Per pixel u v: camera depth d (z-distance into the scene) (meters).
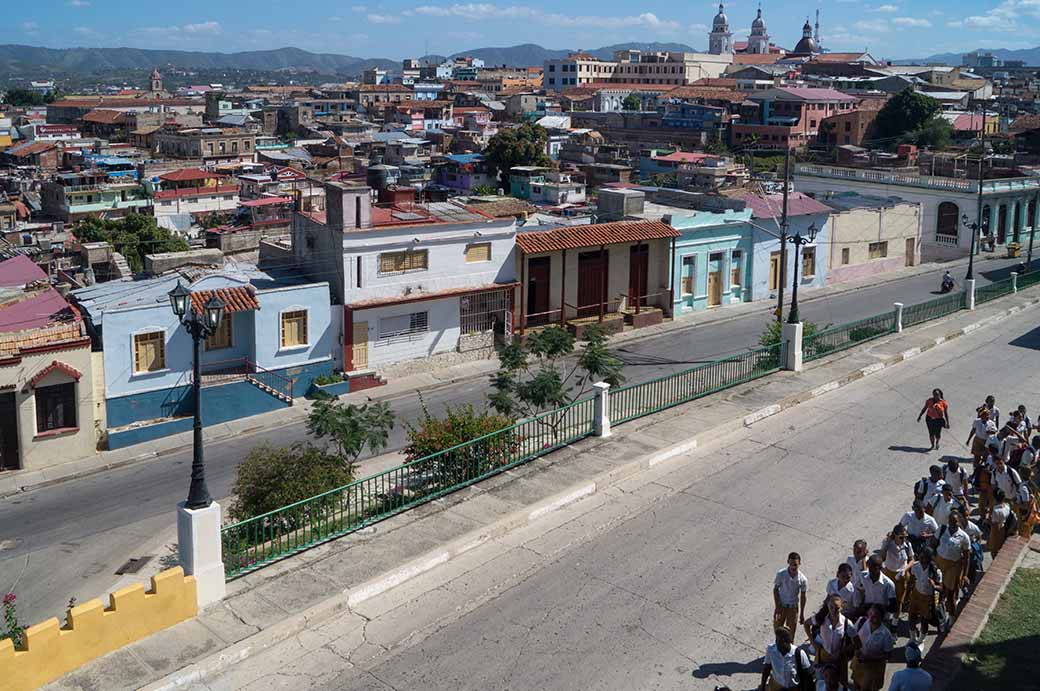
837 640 13.20
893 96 152.00
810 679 12.72
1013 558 17.39
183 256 40.91
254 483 20.44
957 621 15.17
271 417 33.72
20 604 20.75
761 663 14.64
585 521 19.81
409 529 18.84
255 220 93.94
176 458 30.31
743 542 18.83
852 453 24.08
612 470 22.02
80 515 25.92
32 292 36.03
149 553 23.23
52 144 141.75
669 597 16.62
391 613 16.14
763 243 50.44
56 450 29.88
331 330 36.66
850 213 55.72
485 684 14.12
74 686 13.68
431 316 38.91
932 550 15.95
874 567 14.26
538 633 15.49
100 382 31.23
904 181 67.62
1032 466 20.70
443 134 155.62
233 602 15.95
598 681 14.20
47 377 29.41
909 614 15.46
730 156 130.12
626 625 15.72
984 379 31.55
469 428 22.34
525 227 46.72
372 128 187.50
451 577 17.41
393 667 14.58
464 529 18.86
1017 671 13.75
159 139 149.75
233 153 142.50
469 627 15.70
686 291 47.59
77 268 60.59
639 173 120.56
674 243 45.94
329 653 14.96
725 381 29.06
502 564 17.91
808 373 31.00
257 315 34.66
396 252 37.53
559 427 24.23
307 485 20.19
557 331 30.34
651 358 39.75
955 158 73.81
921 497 17.98
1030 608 15.60
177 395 33.09
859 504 20.80
